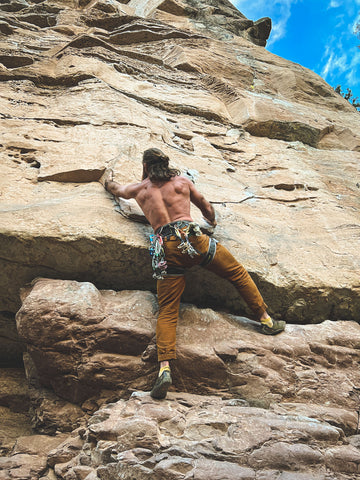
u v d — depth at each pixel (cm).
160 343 261
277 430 227
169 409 242
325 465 212
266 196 476
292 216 443
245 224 401
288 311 343
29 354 298
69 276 327
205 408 251
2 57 659
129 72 700
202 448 212
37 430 297
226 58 895
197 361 277
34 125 477
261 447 214
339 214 452
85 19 996
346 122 805
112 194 375
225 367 279
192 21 1153
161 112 622
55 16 1031
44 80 613
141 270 329
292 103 808
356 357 302
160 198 292
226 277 295
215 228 378
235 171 532
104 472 209
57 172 401
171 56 856
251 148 612
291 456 210
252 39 1210
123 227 333
